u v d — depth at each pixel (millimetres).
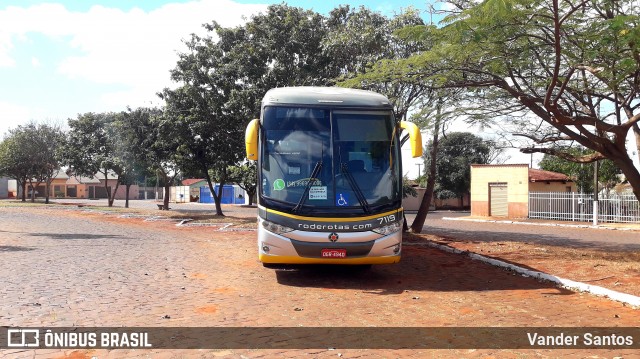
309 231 8141
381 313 6605
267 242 8250
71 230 18969
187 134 23156
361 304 7125
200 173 28391
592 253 12828
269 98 8898
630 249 14539
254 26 20641
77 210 34250
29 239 15359
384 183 8484
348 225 8172
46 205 40938
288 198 8289
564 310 6809
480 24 8680
